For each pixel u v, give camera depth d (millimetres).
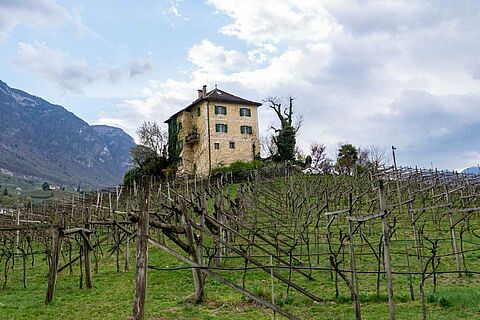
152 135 65812
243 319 10445
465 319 9711
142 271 9148
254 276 15719
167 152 67000
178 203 15984
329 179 42531
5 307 13047
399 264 16562
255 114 68062
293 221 27094
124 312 12000
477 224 24172
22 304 13461
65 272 19625
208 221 16203
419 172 40312
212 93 67312
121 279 17156
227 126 65562
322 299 12094
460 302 10906
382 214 8734
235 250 12250
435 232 22734
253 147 66375
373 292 12719
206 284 14719
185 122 68562
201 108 65812
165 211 23688
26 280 18234
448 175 38375
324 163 58125
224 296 12984
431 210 25797
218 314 11047
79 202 42375
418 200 32344
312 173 49938
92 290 15250
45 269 20844
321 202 30047
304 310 11172
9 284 17422
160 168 64062
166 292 14305
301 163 62219
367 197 30562
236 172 54344
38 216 33281
